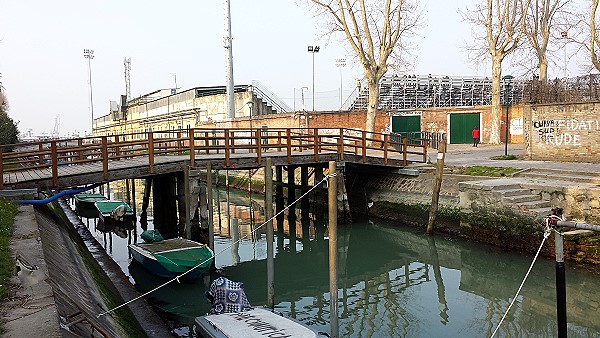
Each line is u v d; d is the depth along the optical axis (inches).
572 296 531.5
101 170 666.8
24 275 316.2
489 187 703.1
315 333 362.0
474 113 1397.6
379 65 1127.6
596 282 558.3
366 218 989.2
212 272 661.3
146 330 438.3
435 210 795.4
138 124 2588.6
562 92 946.7
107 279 550.0
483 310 517.7
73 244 581.9
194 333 447.5
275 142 1350.9
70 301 314.2
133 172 681.6
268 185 543.8
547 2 1304.1
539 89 987.3
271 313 403.2
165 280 597.6
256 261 753.0
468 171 841.5
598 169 728.3
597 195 606.9
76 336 261.6
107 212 994.7
